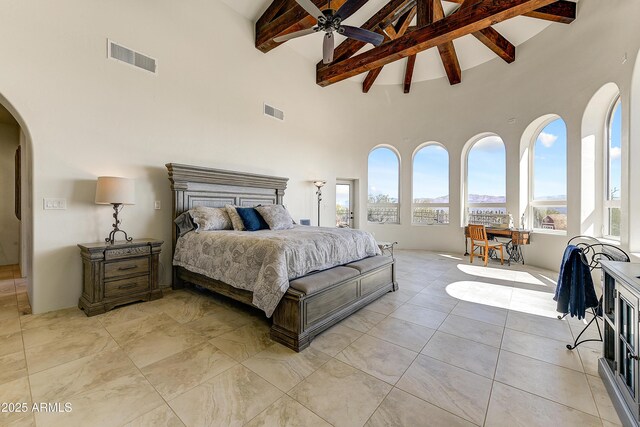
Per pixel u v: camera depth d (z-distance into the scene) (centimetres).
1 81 248
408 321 262
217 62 426
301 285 221
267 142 510
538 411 148
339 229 384
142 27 341
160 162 360
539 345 217
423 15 426
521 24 480
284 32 439
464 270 464
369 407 151
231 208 382
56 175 279
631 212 310
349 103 690
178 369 183
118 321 257
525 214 529
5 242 482
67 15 283
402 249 682
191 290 354
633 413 131
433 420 142
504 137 545
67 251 288
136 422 138
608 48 354
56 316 266
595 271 374
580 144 407
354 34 348
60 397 155
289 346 212
